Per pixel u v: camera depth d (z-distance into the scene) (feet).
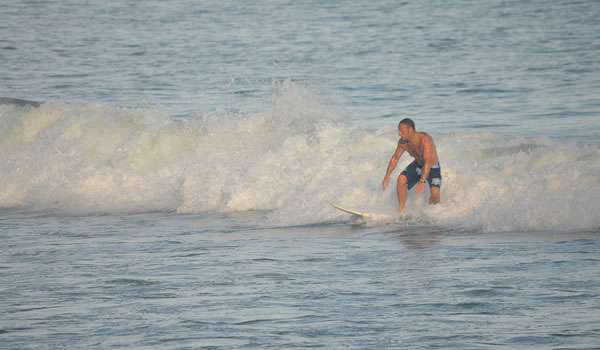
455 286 99.09
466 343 78.79
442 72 396.78
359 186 158.81
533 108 270.67
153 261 121.29
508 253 115.44
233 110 290.56
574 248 116.16
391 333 82.58
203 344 80.89
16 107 244.83
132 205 180.24
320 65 443.73
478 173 150.61
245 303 95.30
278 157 177.27
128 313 92.79
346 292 98.73
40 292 104.17
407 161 164.04
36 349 81.25
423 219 142.51
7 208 190.29
